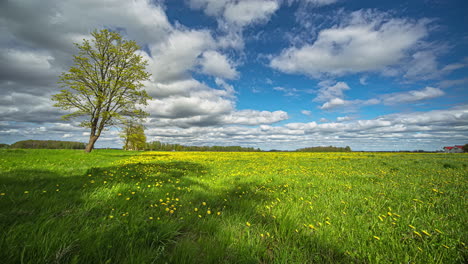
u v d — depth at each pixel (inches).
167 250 88.7
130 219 113.9
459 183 261.3
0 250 70.0
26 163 374.3
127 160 608.7
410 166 519.5
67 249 74.7
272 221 126.6
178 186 232.1
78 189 179.9
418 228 117.3
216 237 100.6
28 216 105.0
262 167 510.3
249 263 80.1
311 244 98.0
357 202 177.0
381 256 87.4
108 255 78.3
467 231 111.3
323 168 492.7
